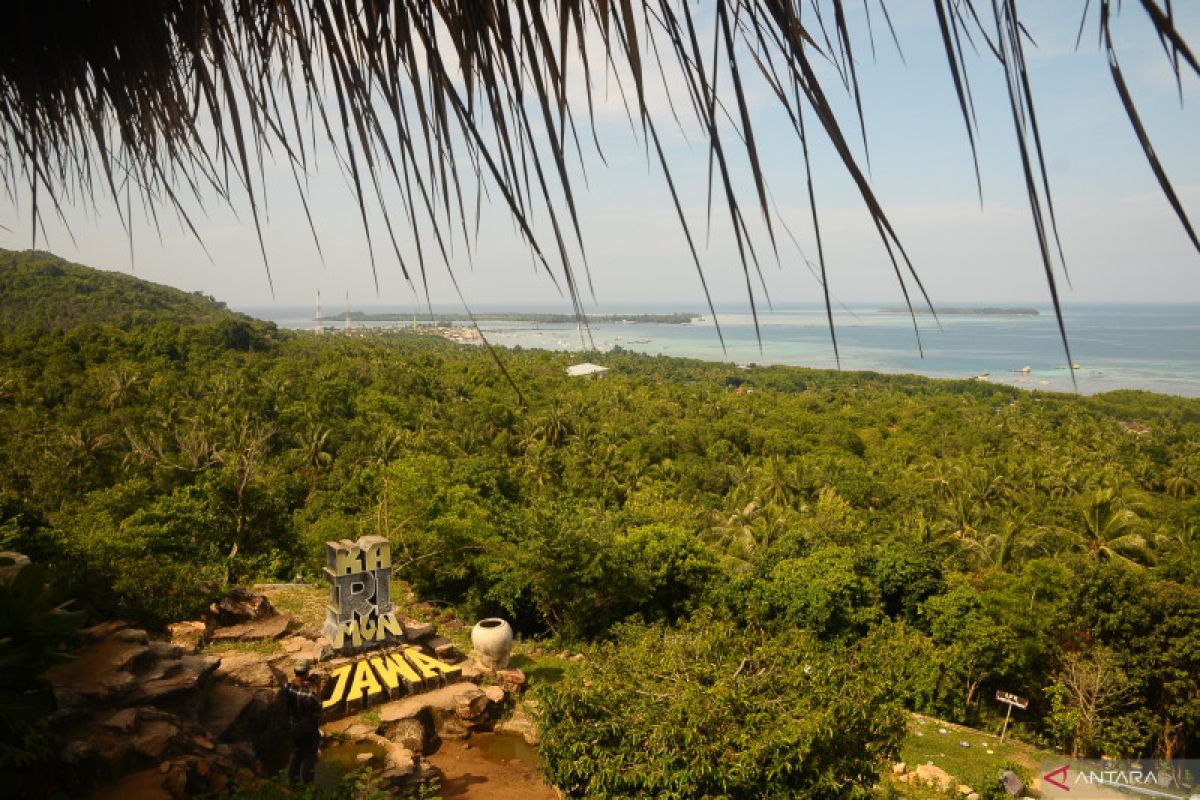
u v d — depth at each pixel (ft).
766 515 100.12
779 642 24.58
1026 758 46.55
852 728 21.68
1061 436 194.59
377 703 32.12
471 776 28.50
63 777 15.94
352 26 4.00
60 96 6.09
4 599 11.47
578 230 3.32
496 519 69.51
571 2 3.38
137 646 23.71
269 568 58.75
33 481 84.33
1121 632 51.70
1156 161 2.09
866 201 2.59
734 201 2.91
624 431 173.68
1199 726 47.24
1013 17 2.49
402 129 3.93
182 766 17.75
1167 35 1.99
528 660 43.86
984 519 102.68
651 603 61.82
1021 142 2.47
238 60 5.15
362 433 138.51
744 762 19.27
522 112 3.49
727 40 2.88
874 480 132.57
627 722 21.16
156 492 92.07
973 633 55.06
